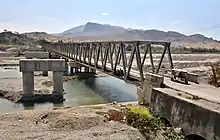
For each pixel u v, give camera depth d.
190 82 15.55
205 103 9.87
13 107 22.81
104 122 12.16
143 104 15.16
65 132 11.16
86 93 29.17
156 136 10.94
